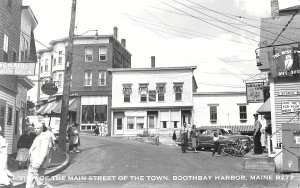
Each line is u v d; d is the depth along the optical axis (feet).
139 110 150.51
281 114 61.26
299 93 60.64
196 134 78.54
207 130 86.89
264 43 73.31
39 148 34.60
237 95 139.23
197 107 143.54
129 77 153.89
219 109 140.26
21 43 77.41
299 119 59.67
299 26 77.00
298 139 45.96
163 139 144.36
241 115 137.39
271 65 61.62
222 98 140.77
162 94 149.48
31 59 88.58
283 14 83.71
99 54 160.76
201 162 57.36
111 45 160.45
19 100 76.95
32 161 34.32
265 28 79.46
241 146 68.69
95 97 157.07
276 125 61.16
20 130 78.84
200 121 141.90
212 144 84.43
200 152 78.33
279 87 62.13
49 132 35.78
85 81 159.53
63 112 66.80
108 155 66.03
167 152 73.51
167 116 147.64
